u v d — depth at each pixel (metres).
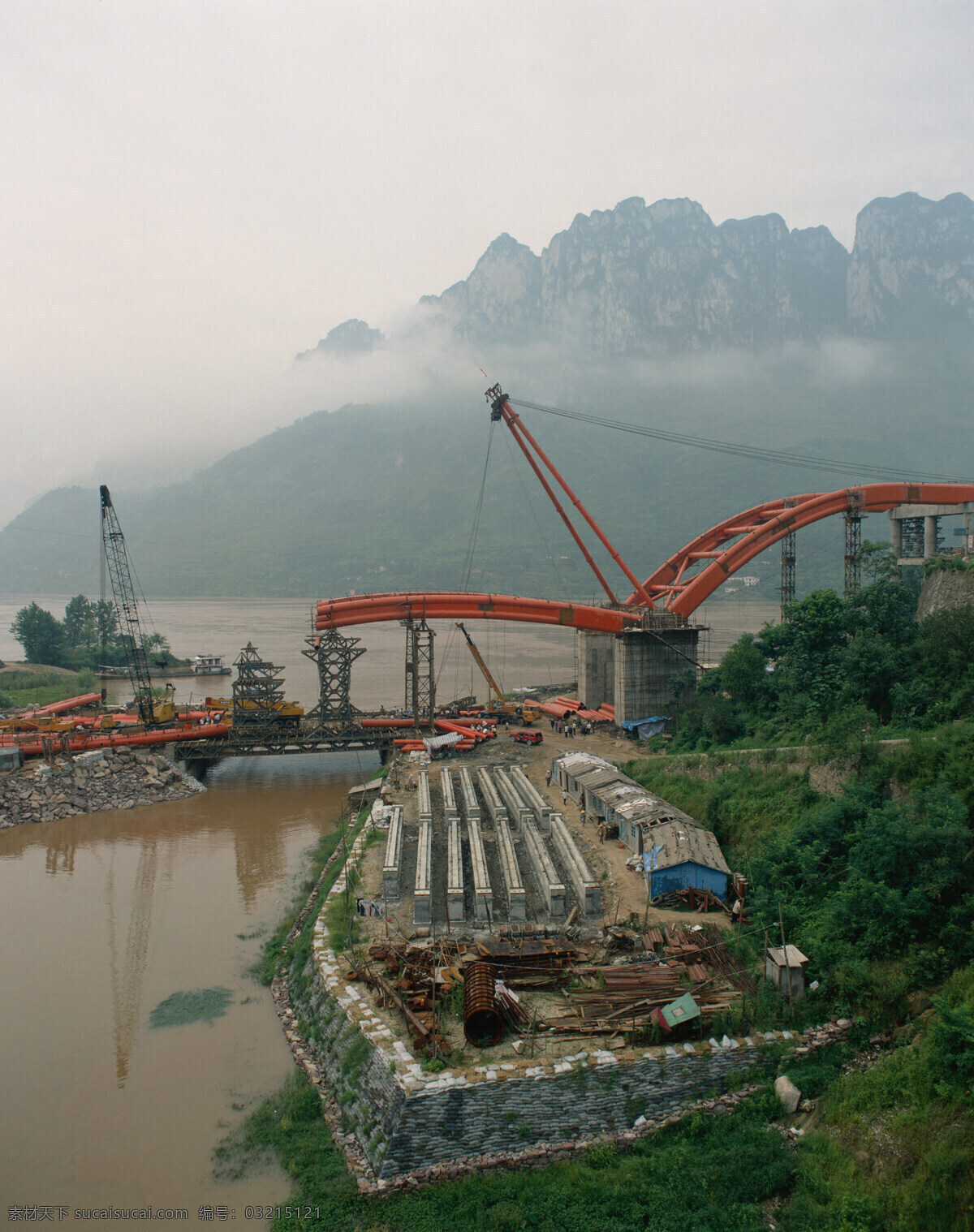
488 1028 38.47
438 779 85.94
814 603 80.81
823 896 47.47
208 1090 41.72
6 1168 36.88
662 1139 35.88
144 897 66.38
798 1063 37.88
